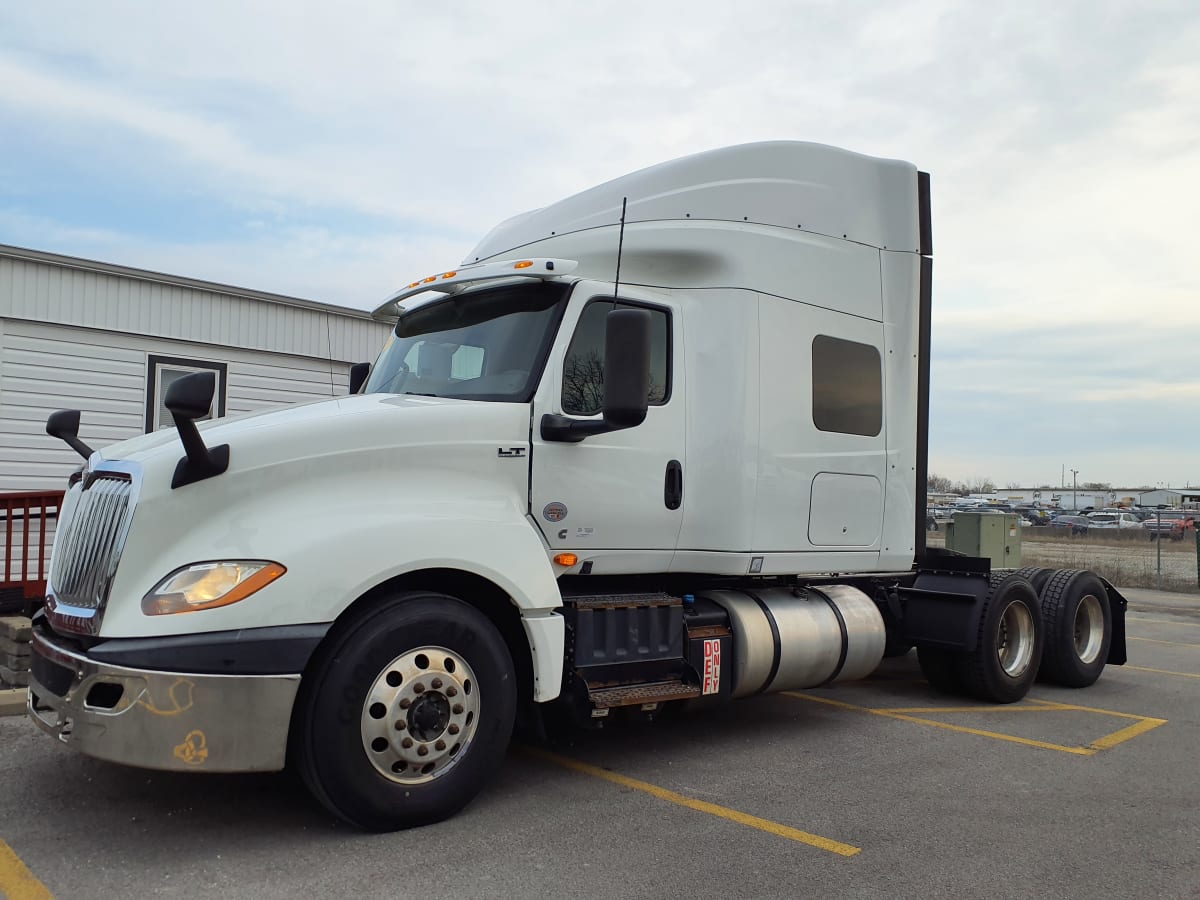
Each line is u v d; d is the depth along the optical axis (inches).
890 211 261.7
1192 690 322.3
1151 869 154.1
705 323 218.7
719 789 192.4
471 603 180.1
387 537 157.9
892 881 146.3
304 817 165.6
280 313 440.8
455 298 215.6
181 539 149.2
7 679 245.3
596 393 197.2
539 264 190.9
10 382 364.2
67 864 143.0
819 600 249.8
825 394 238.1
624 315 164.7
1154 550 1440.7
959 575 284.8
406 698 157.2
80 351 381.7
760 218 231.0
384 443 167.3
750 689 224.5
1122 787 200.7
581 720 188.7
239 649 142.7
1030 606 292.8
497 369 195.8
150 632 141.5
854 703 285.7
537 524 185.5
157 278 399.9
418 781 160.1
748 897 138.9
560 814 173.3
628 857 152.9
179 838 154.6
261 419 169.6
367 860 147.6
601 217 230.4
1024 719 266.8
